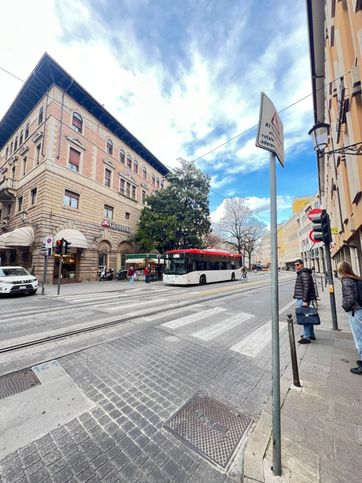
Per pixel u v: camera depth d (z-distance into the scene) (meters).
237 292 12.81
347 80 5.90
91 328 5.58
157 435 2.19
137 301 9.65
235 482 1.71
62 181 17.41
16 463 1.87
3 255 21.73
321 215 5.92
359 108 5.23
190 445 2.08
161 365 3.68
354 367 3.48
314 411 2.44
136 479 1.73
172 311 7.60
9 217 21.11
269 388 3.04
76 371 3.46
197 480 1.73
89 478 1.74
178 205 23.86
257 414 2.52
